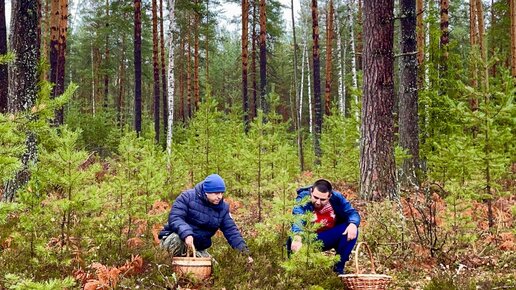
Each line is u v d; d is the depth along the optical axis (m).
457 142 9.67
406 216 8.79
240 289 4.98
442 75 15.03
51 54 20.27
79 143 25.56
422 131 14.78
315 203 5.75
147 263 5.81
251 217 9.40
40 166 5.33
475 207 9.00
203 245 6.00
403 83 13.16
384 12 9.67
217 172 12.45
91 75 42.66
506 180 11.96
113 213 6.02
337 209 5.96
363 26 9.95
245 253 5.78
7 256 5.56
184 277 5.20
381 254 6.88
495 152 8.96
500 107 8.83
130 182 6.58
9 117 4.00
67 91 4.31
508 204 9.75
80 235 5.71
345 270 6.45
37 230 5.55
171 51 19.44
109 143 24.92
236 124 21.55
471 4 24.48
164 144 28.73
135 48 23.73
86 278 5.09
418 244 7.11
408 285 5.79
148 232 7.00
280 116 17.62
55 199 5.49
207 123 12.87
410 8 12.84
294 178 13.24
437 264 6.53
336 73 53.19
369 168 9.62
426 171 13.17
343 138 15.15
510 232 7.53
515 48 20.44
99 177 11.89
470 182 8.16
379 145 9.58
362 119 9.88
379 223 7.66
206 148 12.59
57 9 20.19
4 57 4.11
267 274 5.40
